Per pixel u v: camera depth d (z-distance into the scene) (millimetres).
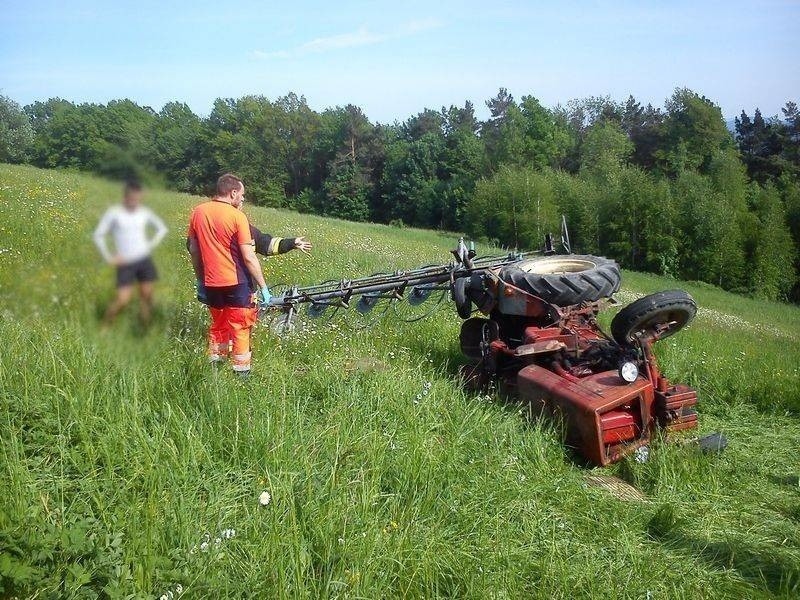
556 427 5473
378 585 3393
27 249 8047
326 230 22672
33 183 15109
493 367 6488
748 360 9180
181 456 4066
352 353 6723
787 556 4289
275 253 6227
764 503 5062
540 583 3740
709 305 33844
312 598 3264
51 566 3000
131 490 3801
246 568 3369
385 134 84812
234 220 5398
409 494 4281
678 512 4793
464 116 89250
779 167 72125
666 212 52750
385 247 19594
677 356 8383
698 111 71688
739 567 4172
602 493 4906
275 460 4141
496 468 4836
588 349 6066
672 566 4078
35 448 3947
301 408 5121
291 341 6633
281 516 3734
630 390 5383
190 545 3428
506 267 6402
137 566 3113
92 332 5344
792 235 56688
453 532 4012
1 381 4320
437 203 78312
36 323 5426
